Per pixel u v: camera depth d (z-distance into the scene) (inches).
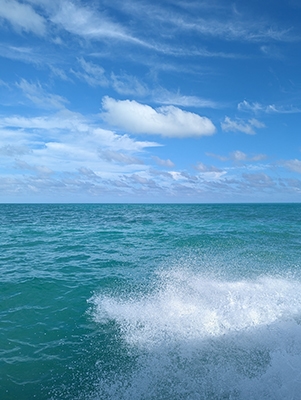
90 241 787.4
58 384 197.3
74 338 255.6
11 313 306.2
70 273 462.0
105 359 225.0
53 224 1266.0
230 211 2674.7
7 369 211.3
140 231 1016.2
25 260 549.6
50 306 326.3
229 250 664.4
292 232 967.0
